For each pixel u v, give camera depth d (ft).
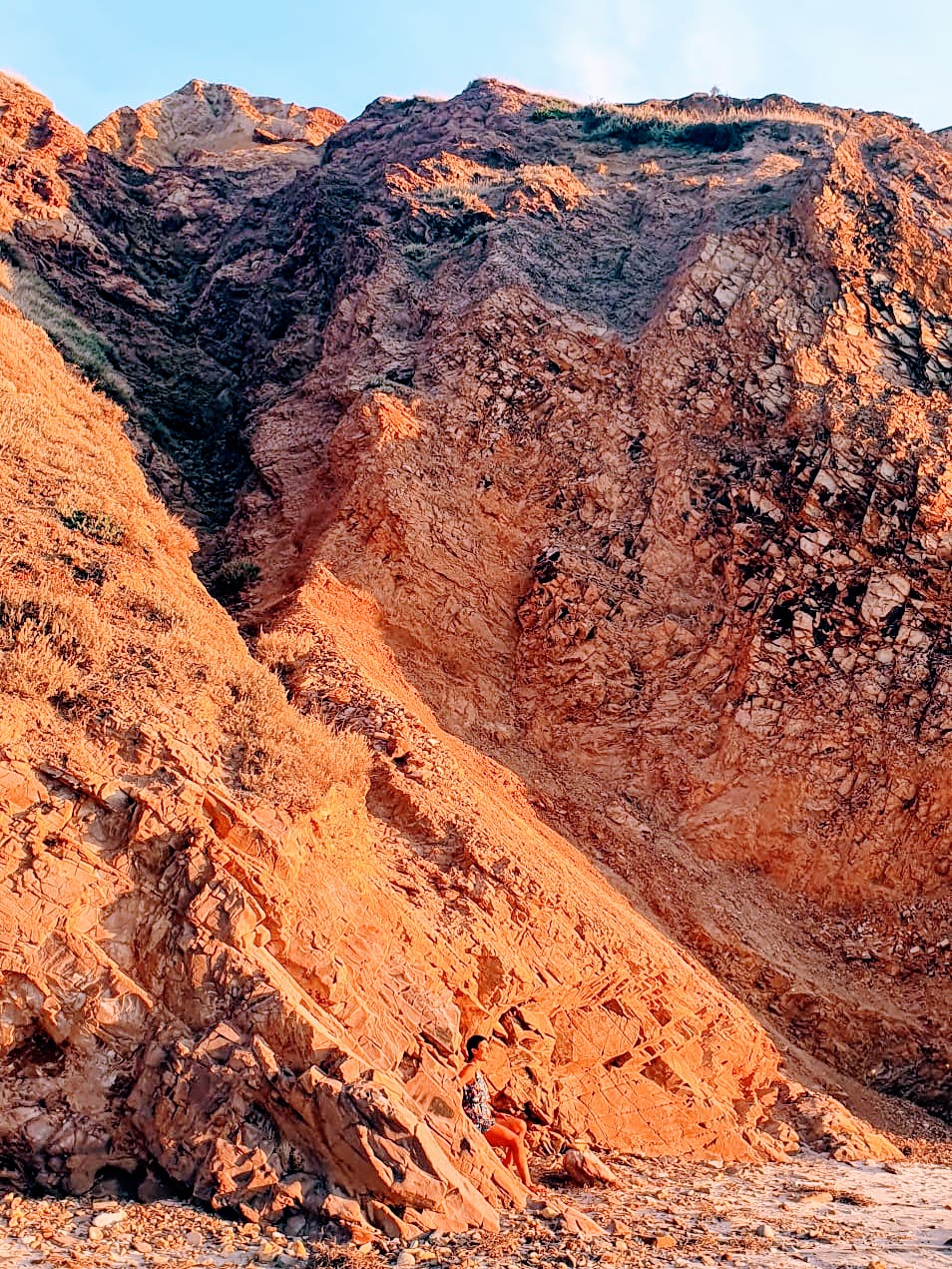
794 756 62.75
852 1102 52.44
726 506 70.74
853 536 68.39
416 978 32.68
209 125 143.64
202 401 90.79
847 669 65.05
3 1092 25.49
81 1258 21.34
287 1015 26.50
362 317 85.05
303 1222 24.38
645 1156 38.47
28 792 27.99
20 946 26.11
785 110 124.47
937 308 82.33
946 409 75.15
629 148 114.01
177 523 57.88
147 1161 25.62
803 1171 40.16
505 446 74.69
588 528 72.08
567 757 63.77
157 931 27.86
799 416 73.05
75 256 96.32
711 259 81.82
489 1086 35.27
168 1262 21.83
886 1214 32.30
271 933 29.17
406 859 39.58
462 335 79.41
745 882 60.44
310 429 79.56
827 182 86.02
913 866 60.39
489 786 55.57
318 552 66.39
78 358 80.89
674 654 67.36
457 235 93.45
